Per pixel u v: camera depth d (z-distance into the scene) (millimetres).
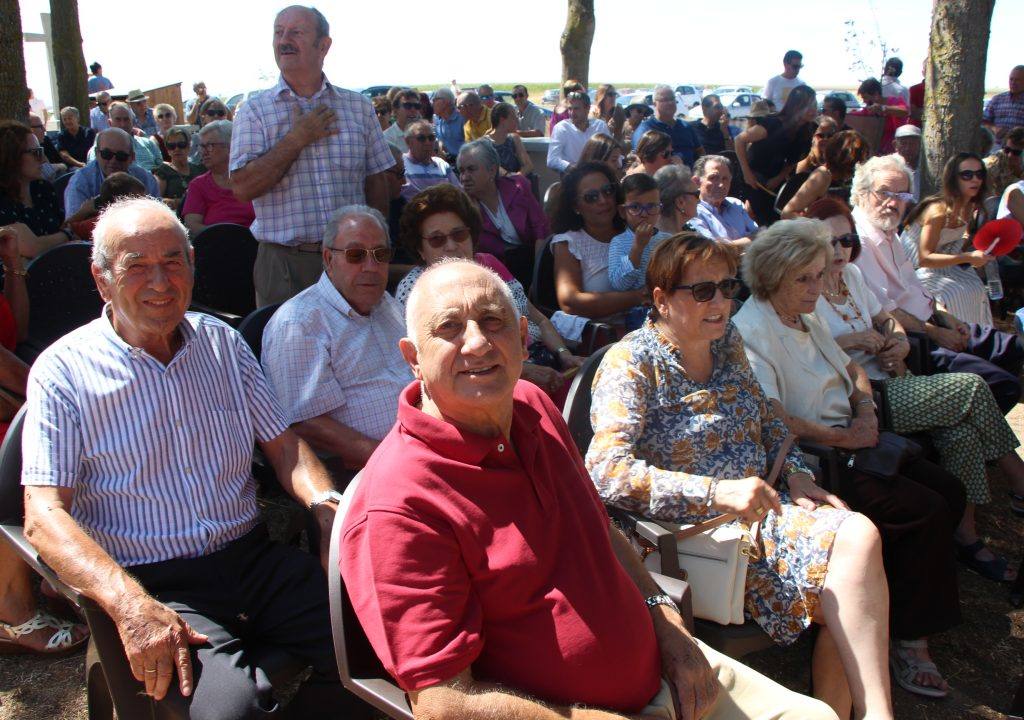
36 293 3469
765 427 2709
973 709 2764
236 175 3910
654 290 2510
